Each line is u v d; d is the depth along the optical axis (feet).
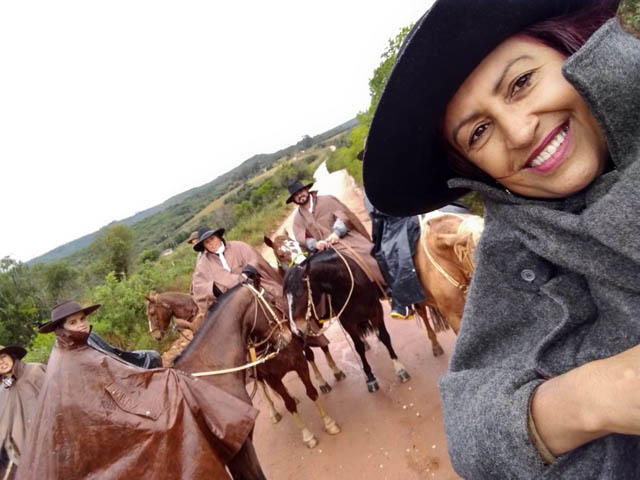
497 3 2.02
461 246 8.89
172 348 24.99
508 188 2.41
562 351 2.07
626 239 1.61
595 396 1.55
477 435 2.03
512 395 1.95
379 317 13.08
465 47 2.13
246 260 17.15
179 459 7.01
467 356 2.60
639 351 1.53
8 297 46.06
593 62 1.70
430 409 11.79
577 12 2.16
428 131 2.63
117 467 6.57
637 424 1.46
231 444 7.78
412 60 2.23
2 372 12.42
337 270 12.01
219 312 10.14
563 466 1.81
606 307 1.93
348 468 10.98
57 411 6.58
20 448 12.27
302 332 11.40
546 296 2.24
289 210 73.26
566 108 2.05
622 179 1.70
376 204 3.06
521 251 2.26
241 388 9.19
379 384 13.94
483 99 2.18
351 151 66.08
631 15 8.62
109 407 6.85
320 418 13.56
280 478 11.75
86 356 7.19
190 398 7.72
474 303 2.55
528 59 2.10
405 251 10.95
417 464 10.18
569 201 2.17
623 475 1.83
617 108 1.71
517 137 2.07
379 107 2.45
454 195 3.37
